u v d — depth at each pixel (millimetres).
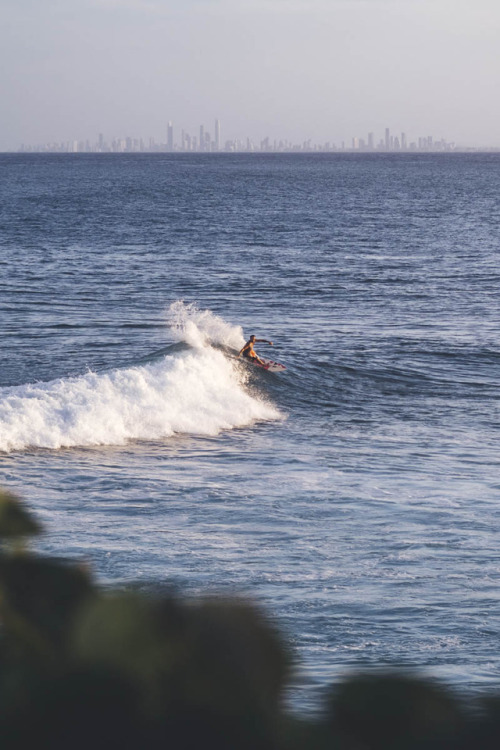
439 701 2559
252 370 109125
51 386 87812
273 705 2584
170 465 72250
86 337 131375
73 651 2570
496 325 149000
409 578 46438
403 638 38781
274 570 47281
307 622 40375
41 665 2557
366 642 38281
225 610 2682
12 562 2748
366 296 178625
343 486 65375
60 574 2727
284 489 64125
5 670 2555
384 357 123500
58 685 2523
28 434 77875
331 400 103188
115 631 2588
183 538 52312
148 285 187750
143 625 2613
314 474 69312
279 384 106938
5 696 2516
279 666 2631
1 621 2621
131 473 69062
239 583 45062
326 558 49375
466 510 59250
